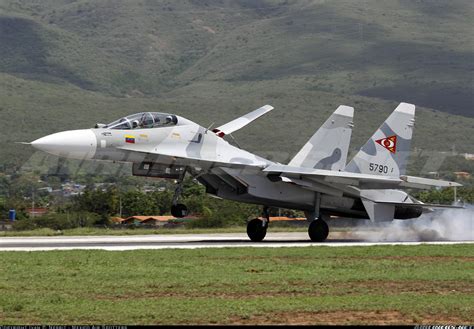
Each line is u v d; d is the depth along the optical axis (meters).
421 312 61.84
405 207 138.50
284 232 178.00
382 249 107.75
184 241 131.62
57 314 60.25
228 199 127.75
